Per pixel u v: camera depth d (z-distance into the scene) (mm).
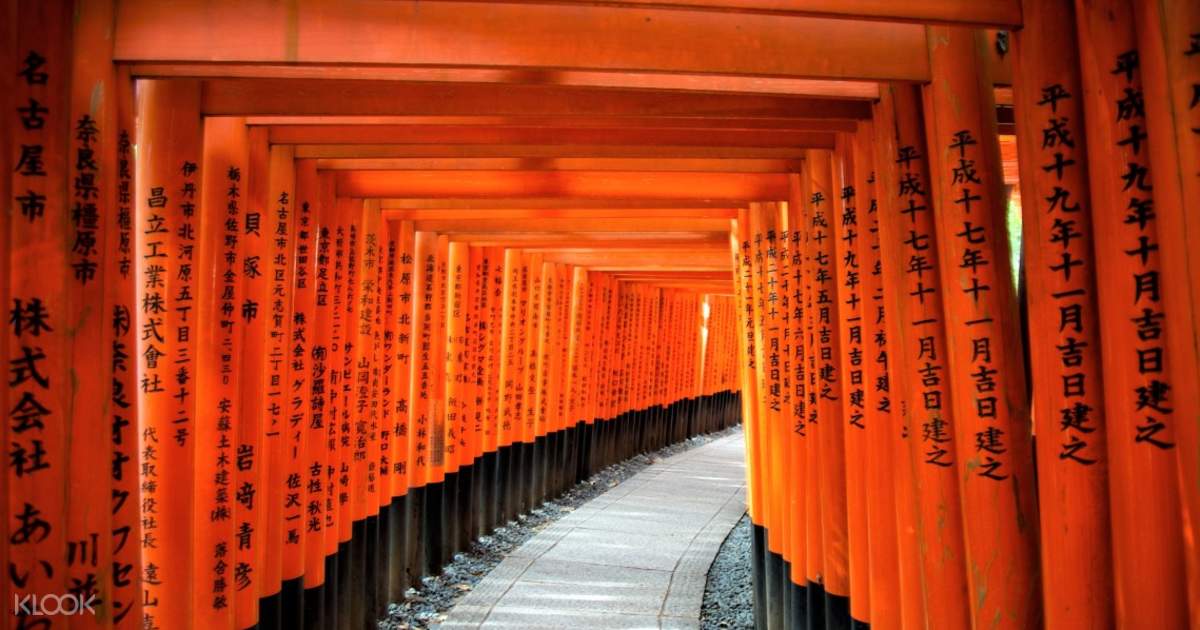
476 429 8086
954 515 2795
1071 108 2211
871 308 3402
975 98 2662
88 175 2414
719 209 6234
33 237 2260
